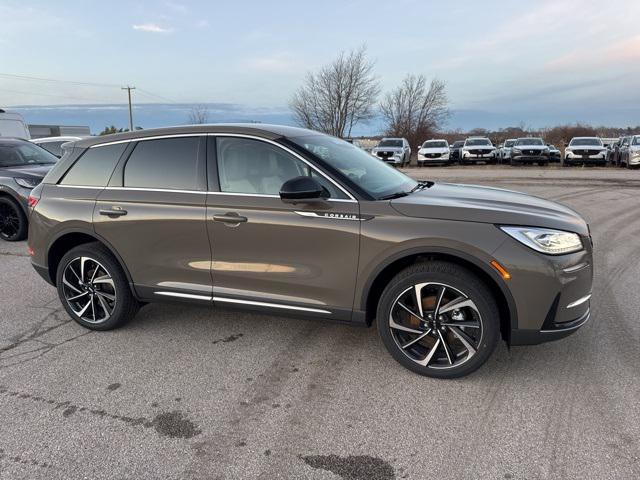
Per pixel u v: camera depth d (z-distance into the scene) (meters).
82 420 2.82
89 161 4.02
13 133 12.83
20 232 7.83
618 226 8.29
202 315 4.40
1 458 2.49
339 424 2.74
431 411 2.85
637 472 2.30
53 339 3.94
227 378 3.28
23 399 3.05
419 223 3.02
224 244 3.48
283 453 2.51
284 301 3.42
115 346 3.79
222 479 2.33
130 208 3.74
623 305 4.43
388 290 3.15
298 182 3.03
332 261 3.22
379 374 3.29
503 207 3.14
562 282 2.89
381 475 2.34
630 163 20.80
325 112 48.03
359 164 3.70
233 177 3.50
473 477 2.30
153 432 2.70
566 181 15.84
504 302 3.06
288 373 3.33
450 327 3.08
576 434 2.59
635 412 2.77
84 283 4.05
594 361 3.38
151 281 3.80
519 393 3.01
